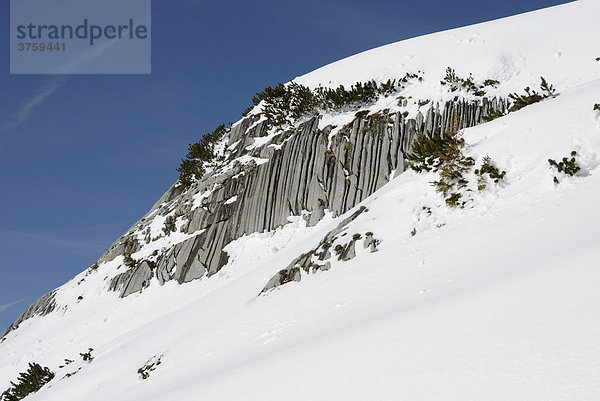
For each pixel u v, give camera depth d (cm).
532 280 745
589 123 1297
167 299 2361
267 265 1919
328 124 2569
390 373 666
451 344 672
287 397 720
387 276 1164
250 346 1199
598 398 485
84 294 2798
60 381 1869
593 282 671
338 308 1132
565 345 575
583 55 2316
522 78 2359
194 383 1051
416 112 2369
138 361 1593
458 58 2617
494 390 554
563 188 1158
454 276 973
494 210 1230
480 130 1553
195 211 2712
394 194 1568
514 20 2800
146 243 2836
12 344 2745
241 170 2736
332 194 2295
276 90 3036
